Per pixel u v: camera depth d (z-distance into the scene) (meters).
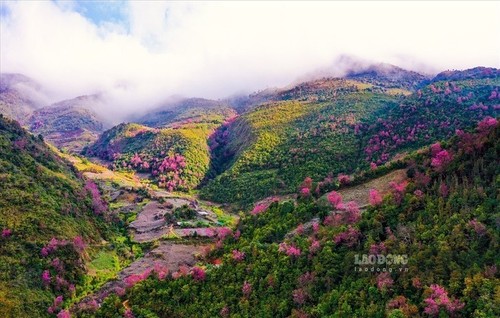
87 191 168.75
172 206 192.38
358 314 63.50
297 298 73.06
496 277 58.56
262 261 87.19
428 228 73.75
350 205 94.25
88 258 126.88
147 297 94.88
